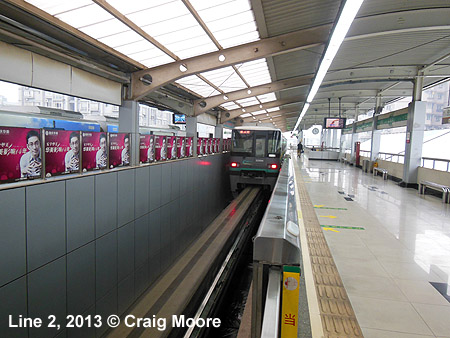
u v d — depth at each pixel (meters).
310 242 4.48
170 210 8.13
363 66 10.15
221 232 7.56
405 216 6.94
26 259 3.52
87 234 4.66
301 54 8.00
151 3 4.12
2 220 3.21
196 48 6.08
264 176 12.40
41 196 3.73
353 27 6.49
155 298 4.88
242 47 6.39
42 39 4.22
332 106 21.44
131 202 6.02
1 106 7.57
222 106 14.46
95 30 4.59
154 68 6.63
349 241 5.20
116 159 5.71
